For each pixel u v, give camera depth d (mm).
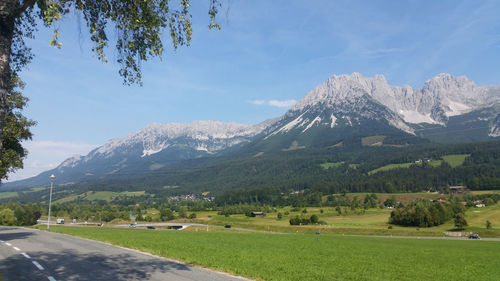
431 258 31266
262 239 46156
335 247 38000
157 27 10906
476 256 35281
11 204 108375
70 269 14820
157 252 21438
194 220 148125
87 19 10320
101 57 10562
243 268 17188
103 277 13250
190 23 10938
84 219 160875
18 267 15195
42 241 27406
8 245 24125
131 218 155250
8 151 30703
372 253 33031
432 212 108938
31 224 98188
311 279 16047
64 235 35000
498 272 24406
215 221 138125
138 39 11086
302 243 41562
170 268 15734
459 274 22188
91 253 20219
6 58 8148
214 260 19344
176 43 11273
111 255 19531
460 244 56188
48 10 8688
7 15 8156
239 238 45844
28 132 31875
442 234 90375
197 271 15312
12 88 28844
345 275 18188
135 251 21938
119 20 10664
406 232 93688
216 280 13414
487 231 90625
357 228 101812
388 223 118188
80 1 9742
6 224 85750
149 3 10375
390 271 21328
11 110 30328
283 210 194500
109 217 159375
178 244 29406
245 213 177750
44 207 182500
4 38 8156
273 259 22688
